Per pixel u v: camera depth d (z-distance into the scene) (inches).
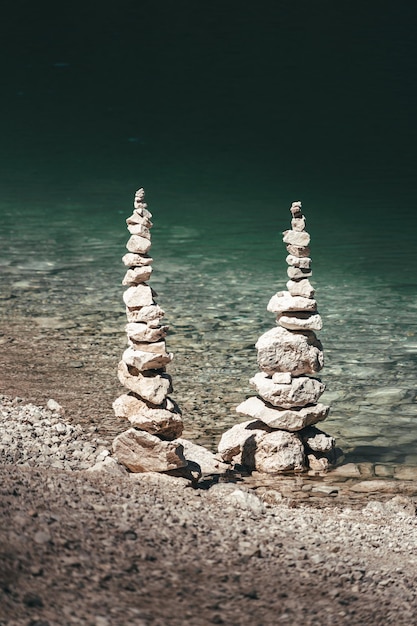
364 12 2346.2
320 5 2358.5
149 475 450.3
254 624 289.4
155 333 444.1
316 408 524.4
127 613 279.4
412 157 1831.9
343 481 510.6
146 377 449.1
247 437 528.7
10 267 1056.8
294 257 511.2
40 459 469.4
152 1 2461.9
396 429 592.1
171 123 2070.6
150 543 341.7
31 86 2261.3
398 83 2198.6
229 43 2375.7
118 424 574.2
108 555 321.1
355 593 327.6
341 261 1128.2
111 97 2218.3
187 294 943.7
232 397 640.4
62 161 1818.4
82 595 285.4
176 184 1651.1
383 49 2315.5
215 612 293.7
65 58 2347.4
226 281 1007.6
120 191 1588.3
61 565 302.4
